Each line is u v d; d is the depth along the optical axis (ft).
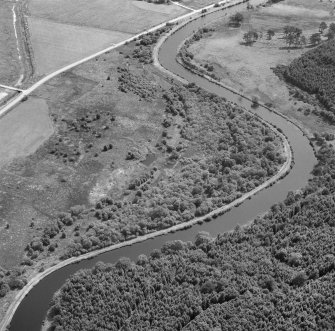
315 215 517.14
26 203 545.85
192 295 435.94
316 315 419.33
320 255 471.62
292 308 425.28
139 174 586.45
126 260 465.88
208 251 481.05
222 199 551.59
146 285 444.55
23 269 473.67
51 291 455.22
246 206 549.13
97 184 572.10
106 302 433.07
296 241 490.49
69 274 470.80
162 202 544.21
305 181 585.22
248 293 436.35
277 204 536.42
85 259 484.33
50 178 578.66
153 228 517.96
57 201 549.95
